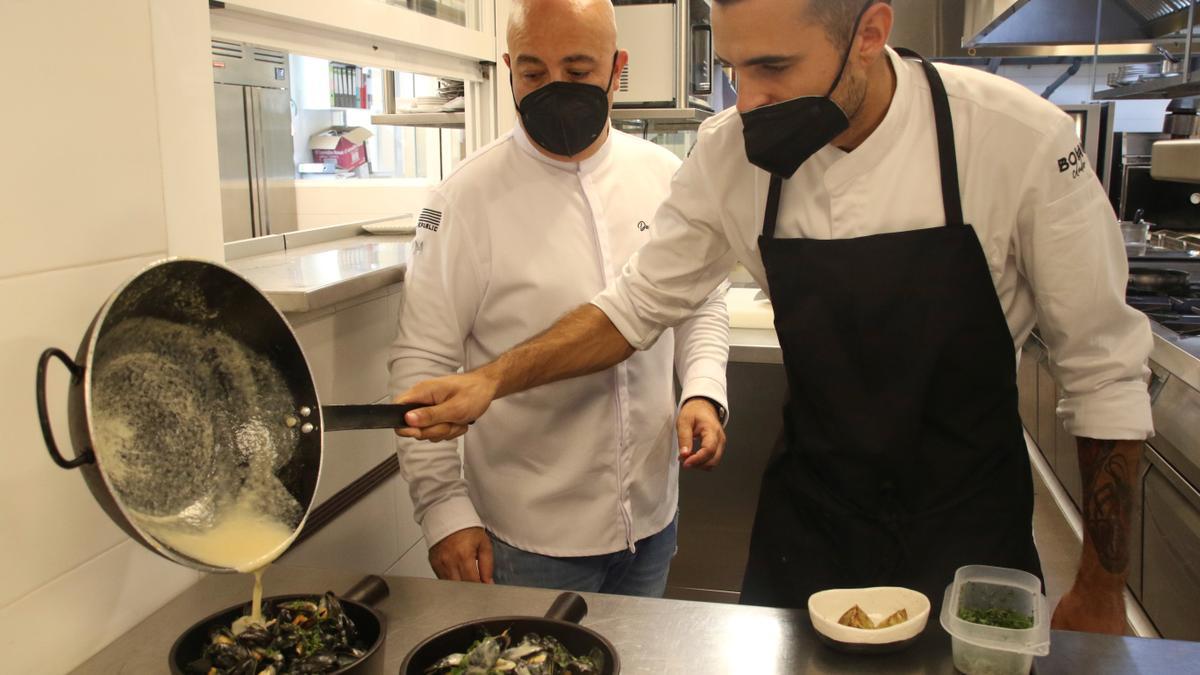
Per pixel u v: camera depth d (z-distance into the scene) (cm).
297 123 601
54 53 91
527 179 158
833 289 124
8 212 86
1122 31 495
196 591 111
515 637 97
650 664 95
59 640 94
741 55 108
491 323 159
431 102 272
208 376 92
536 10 145
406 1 208
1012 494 129
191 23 110
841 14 104
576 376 144
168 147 107
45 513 92
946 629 95
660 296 145
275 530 90
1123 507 121
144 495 82
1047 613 97
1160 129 617
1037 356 342
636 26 314
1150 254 377
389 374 174
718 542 274
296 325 146
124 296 79
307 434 94
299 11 157
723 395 167
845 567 135
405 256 183
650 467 166
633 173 166
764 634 101
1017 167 117
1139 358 119
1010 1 338
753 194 133
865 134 122
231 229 469
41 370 72
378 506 183
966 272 120
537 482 158
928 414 126
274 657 86
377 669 86
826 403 128
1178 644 98
